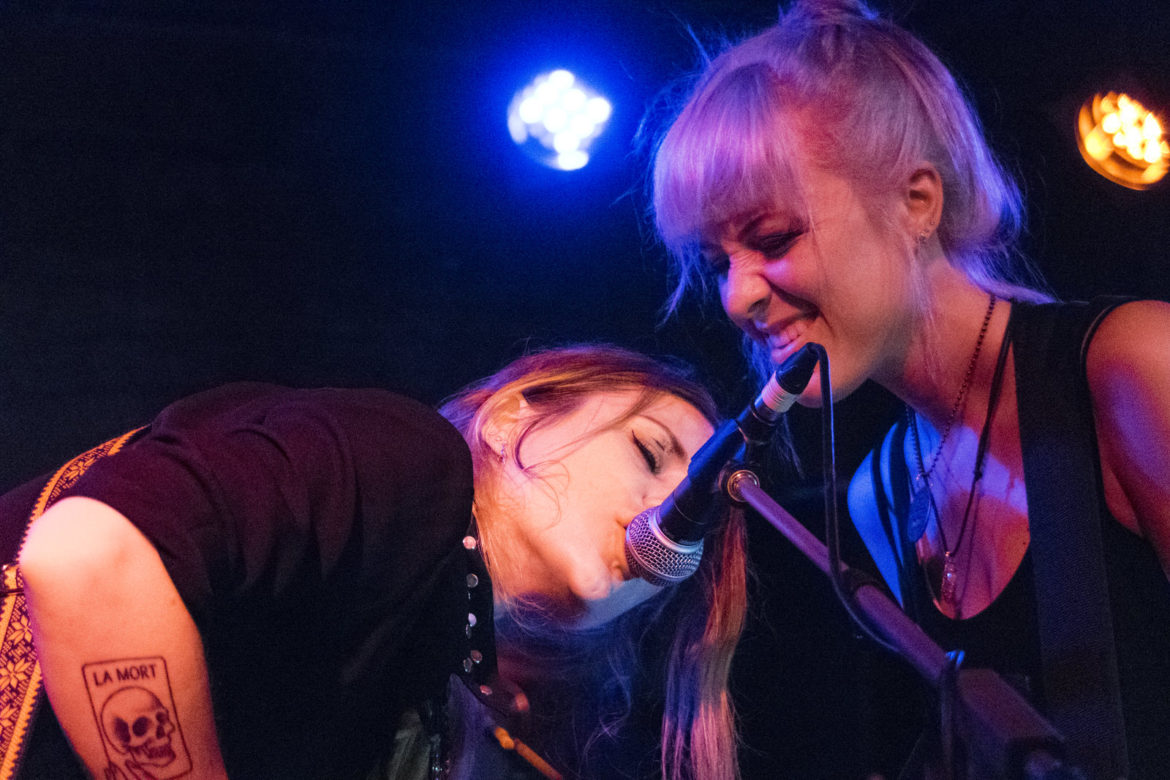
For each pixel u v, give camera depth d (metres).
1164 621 1.18
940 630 1.38
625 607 1.41
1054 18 2.89
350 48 3.28
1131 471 1.14
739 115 1.23
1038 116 2.90
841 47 1.26
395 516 0.95
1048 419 1.21
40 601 0.79
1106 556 1.18
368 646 1.01
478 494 1.37
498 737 1.36
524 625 1.42
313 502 0.89
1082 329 1.20
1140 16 2.85
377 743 1.12
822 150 1.21
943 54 2.97
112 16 3.19
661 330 3.29
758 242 1.26
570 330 3.52
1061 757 0.65
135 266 3.37
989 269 1.40
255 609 0.91
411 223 3.50
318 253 3.48
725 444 1.13
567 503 1.36
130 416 3.30
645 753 1.74
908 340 1.31
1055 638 1.16
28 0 3.13
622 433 1.42
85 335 3.31
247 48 3.27
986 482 1.32
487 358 3.52
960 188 1.29
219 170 3.41
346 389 1.07
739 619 1.63
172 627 0.81
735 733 1.78
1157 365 1.12
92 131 3.29
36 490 1.12
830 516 0.92
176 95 3.30
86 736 0.82
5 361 3.25
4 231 3.28
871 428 2.67
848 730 2.64
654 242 3.40
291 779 1.03
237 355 3.40
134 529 0.80
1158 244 2.80
